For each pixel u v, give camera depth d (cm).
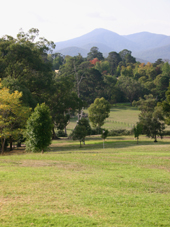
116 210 909
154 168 1680
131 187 1223
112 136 6144
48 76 4847
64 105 5519
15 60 4344
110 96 13450
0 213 834
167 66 15625
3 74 4291
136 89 12912
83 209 903
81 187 1176
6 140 3550
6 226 738
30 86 4622
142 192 1154
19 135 3284
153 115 4962
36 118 2606
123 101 14138
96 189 1155
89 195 1062
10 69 4275
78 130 4094
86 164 1797
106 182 1283
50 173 1441
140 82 13712
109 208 927
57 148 3975
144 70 16325
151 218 852
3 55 4359
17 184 1185
